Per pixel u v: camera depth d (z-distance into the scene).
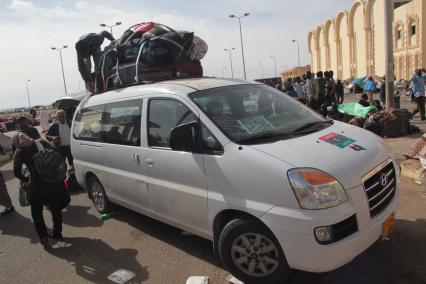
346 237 3.24
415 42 37.06
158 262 4.59
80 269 4.73
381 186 3.61
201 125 4.04
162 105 4.55
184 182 4.18
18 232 6.36
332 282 3.73
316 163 3.33
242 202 3.59
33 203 5.37
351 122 10.42
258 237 3.56
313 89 12.91
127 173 5.18
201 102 4.19
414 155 6.59
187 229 4.39
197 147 4.00
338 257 3.19
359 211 3.30
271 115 4.29
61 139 8.16
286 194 3.29
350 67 50.75
